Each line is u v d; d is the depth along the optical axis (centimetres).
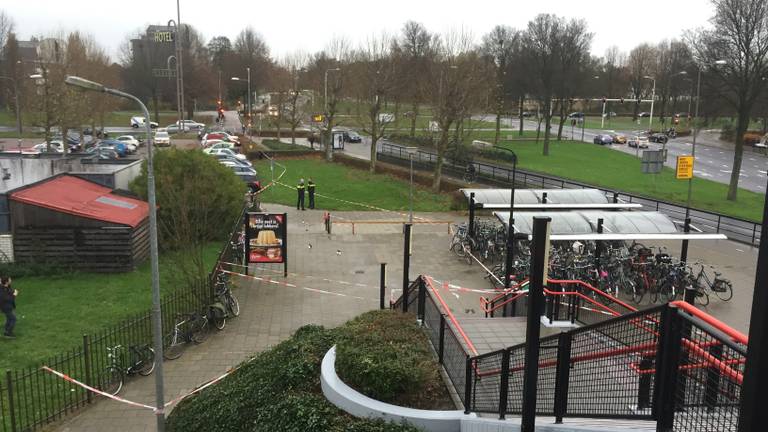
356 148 6259
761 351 360
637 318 692
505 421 745
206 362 1458
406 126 7775
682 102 10794
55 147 5047
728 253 2577
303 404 883
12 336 1506
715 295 2008
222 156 4194
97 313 1683
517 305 1476
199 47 11906
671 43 10331
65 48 5722
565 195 2622
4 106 8350
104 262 2053
